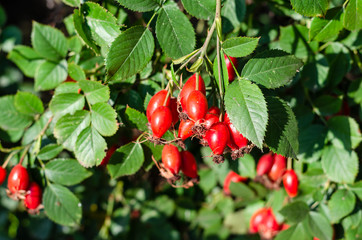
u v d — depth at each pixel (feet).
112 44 0.78
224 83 0.76
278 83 0.79
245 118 0.73
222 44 0.76
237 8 0.99
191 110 0.74
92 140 0.87
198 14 0.84
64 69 1.06
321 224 1.04
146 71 0.94
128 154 0.89
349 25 0.85
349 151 1.01
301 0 0.79
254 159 1.13
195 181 0.97
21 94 1.01
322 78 1.03
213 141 0.75
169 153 0.88
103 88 0.90
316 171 1.07
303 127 1.05
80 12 0.82
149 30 0.80
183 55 0.82
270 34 1.05
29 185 0.98
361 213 1.03
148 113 0.81
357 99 1.06
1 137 1.04
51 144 0.98
